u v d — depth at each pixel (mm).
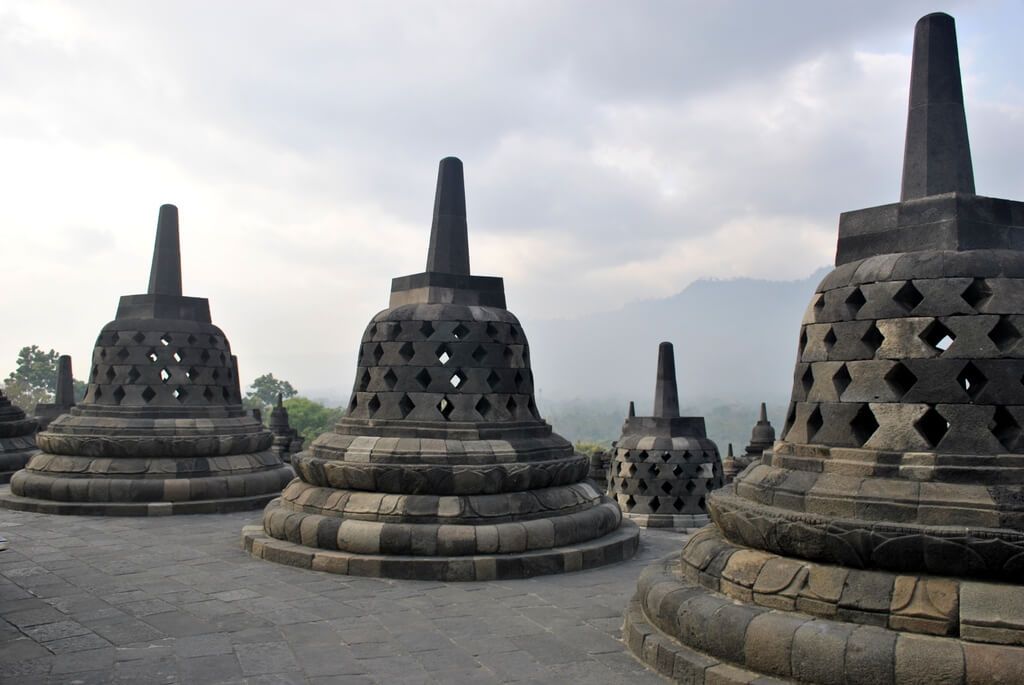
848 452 8055
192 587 11328
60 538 14859
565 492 13688
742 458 33906
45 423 31016
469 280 14781
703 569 8570
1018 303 7777
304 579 11875
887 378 8078
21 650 8508
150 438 18234
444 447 13133
